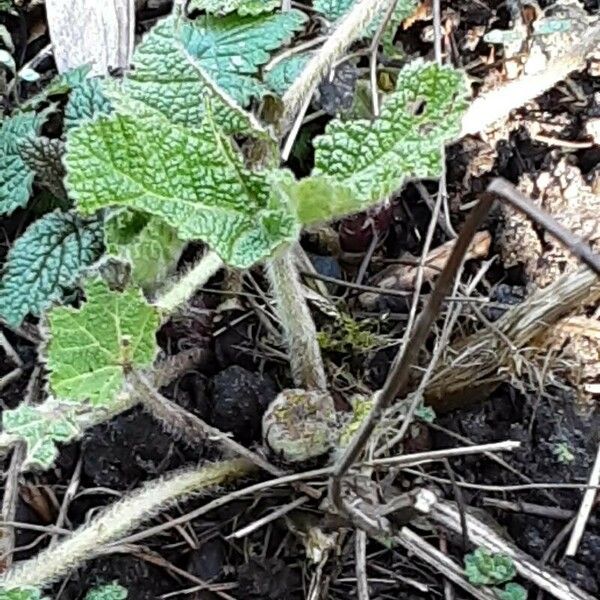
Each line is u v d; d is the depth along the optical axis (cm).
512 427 28
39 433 23
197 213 21
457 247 17
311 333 26
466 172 32
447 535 26
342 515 23
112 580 25
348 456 21
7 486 26
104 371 22
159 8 34
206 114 21
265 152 26
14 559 26
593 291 26
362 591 25
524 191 31
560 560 26
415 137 21
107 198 21
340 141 21
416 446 27
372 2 28
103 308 21
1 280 28
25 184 28
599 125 31
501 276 30
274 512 25
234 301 29
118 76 30
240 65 28
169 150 21
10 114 32
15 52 33
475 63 33
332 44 28
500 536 26
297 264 29
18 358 28
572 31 32
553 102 32
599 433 27
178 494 25
